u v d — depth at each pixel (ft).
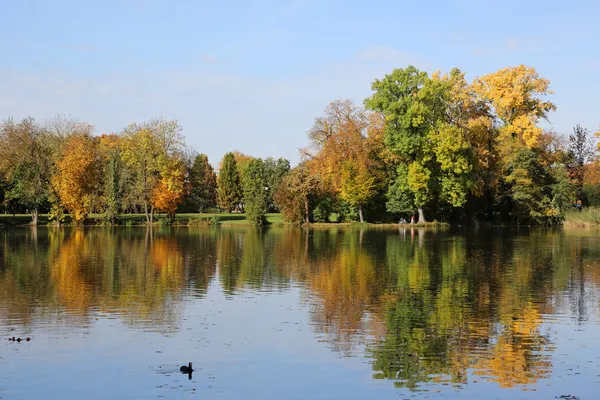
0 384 49.29
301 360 55.26
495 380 50.26
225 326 67.05
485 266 116.16
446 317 71.46
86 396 46.98
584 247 156.87
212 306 77.56
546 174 275.18
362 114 284.61
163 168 272.72
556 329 66.13
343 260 126.21
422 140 246.27
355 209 283.59
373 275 103.86
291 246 161.07
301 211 275.80
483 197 284.61
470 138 262.26
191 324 67.92
